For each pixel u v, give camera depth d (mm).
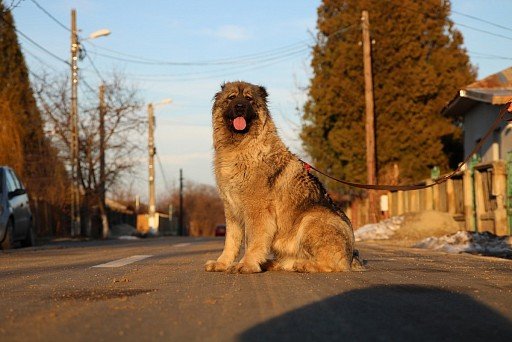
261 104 8578
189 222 107312
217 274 8195
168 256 12727
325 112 35875
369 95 30109
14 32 36969
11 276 8648
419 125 34719
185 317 5012
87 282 7684
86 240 28812
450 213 22203
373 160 30031
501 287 6898
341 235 8273
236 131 8367
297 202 8391
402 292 6430
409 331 4508
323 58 36656
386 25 34906
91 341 4184
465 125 30266
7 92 34531
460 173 20969
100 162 37656
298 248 8344
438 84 34625
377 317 5012
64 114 37344
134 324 4742
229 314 5121
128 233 51594
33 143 35969
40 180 34125
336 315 5070
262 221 8305
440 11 35625
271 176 8320
